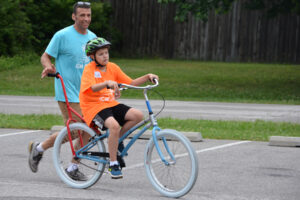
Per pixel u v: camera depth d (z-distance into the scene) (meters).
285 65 35.38
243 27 38.38
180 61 38.22
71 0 37.72
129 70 30.72
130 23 41.50
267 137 11.26
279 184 7.26
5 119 13.66
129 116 6.68
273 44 37.78
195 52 39.88
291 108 18.53
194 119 13.95
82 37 7.74
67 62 7.66
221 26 38.97
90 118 6.72
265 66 34.19
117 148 6.61
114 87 6.36
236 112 16.95
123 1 41.56
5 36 33.69
